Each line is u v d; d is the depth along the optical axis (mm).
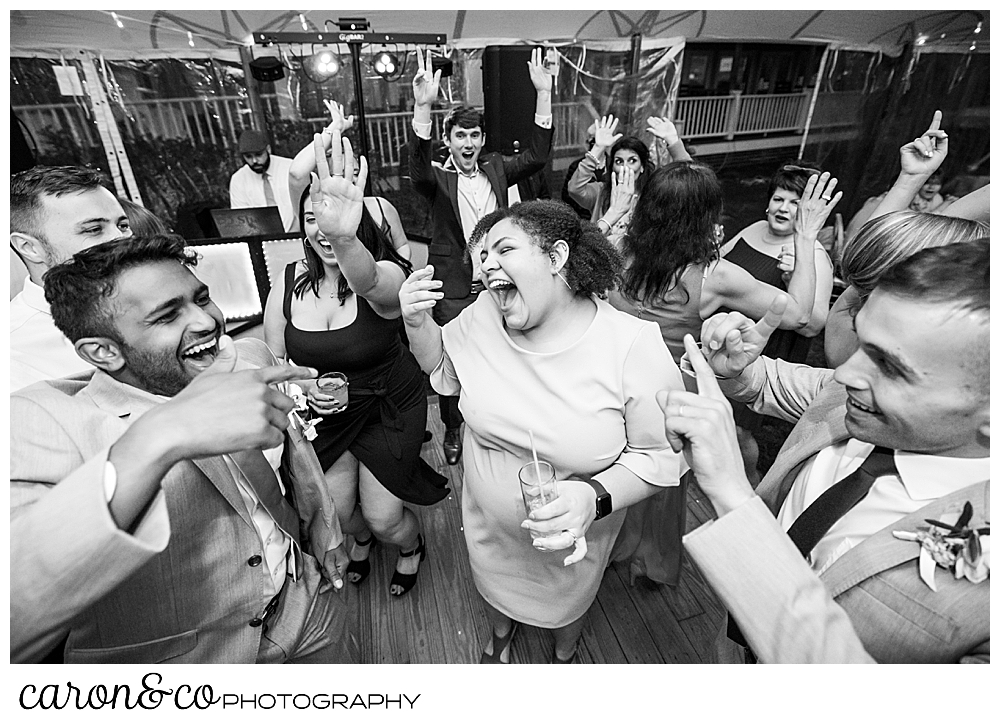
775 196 2223
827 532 832
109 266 823
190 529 942
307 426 1250
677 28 3473
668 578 1822
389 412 1709
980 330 621
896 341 667
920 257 680
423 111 2908
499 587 1487
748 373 1220
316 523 1296
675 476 1236
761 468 2285
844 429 909
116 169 3465
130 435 679
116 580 668
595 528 1332
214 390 721
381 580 2014
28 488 783
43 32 2973
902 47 3471
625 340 1161
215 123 3604
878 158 3764
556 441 1191
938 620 657
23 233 1281
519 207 1169
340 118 1407
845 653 663
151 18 2988
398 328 1734
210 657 1035
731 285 1664
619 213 2521
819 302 1804
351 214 1304
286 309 1700
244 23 3076
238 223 3104
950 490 708
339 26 2896
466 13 3213
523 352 1200
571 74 3684
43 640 680
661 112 3824
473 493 1408
